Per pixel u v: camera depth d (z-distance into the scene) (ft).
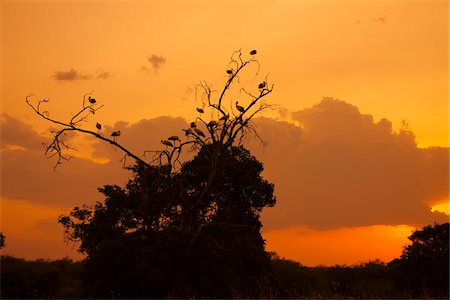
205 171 139.95
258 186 143.95
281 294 107.65
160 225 135.54
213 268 107.04
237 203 144.15
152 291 104.94
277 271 124.67
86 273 110.93
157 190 136.05
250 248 116.47
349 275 120.47
